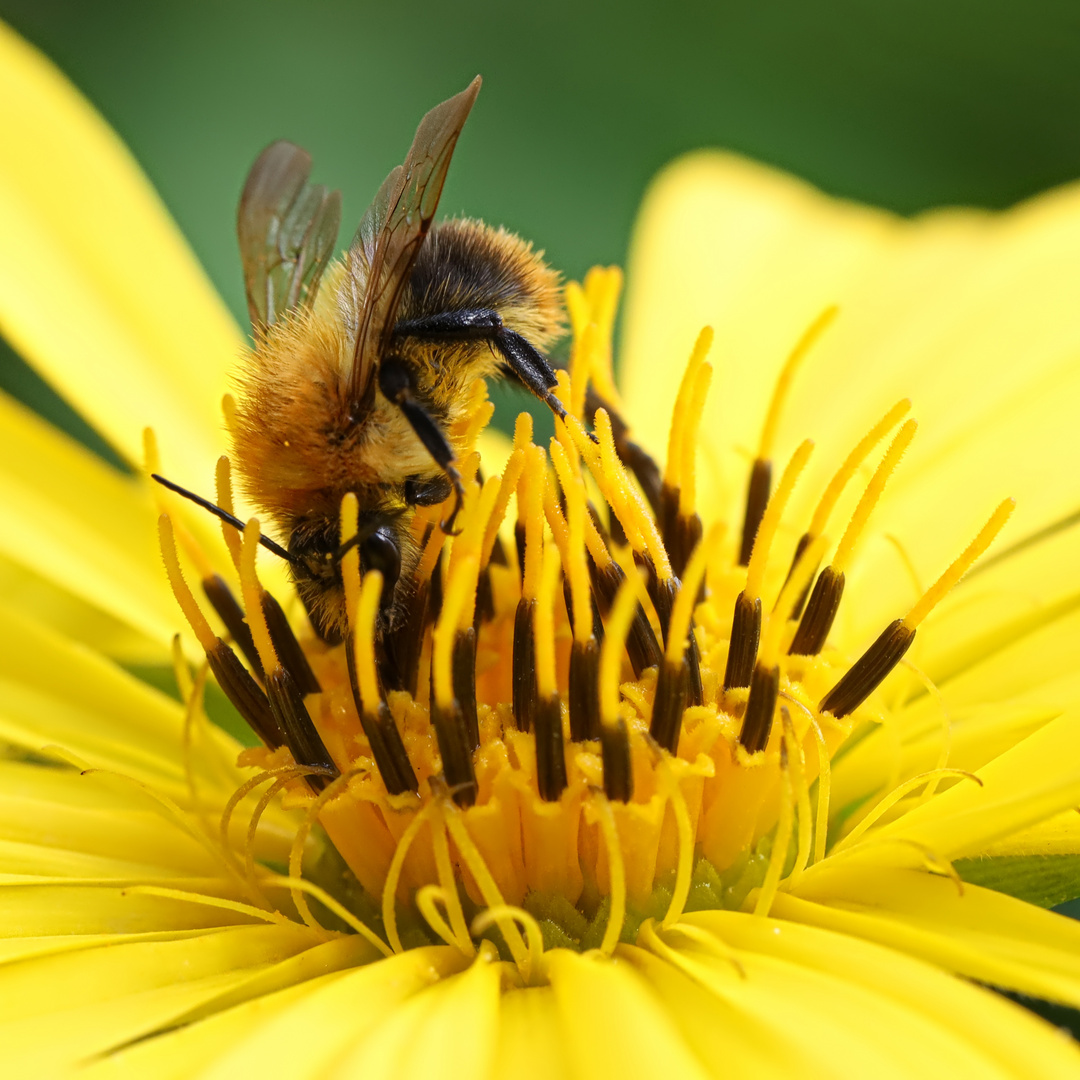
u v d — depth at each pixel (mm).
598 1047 139
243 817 153
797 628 150
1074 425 161
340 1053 139
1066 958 142
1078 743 145
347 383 149
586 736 147
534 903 147
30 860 151
